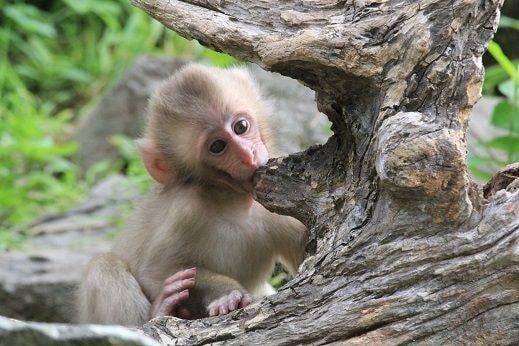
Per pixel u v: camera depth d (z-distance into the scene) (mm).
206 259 11906
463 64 8352
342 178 9227
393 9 8531
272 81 18406
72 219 19531
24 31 28422
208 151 11516
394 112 8422
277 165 9680
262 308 8594
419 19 8391
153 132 12172
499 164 13602
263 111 12062
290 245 11891
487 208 8141
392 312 8141
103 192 20422
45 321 15883
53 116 26375
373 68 8500
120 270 12000
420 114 8125
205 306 10906
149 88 22688
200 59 23359
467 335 8078
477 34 8430
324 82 8906
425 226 8188
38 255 16922
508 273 7977
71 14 29125
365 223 8531
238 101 11609
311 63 8703
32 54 27391
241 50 9125
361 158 8820
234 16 9188
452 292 8086
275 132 12281
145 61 23500
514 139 12898
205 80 11797
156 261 11914
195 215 11828
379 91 8586
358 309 8219
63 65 27469
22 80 27203
